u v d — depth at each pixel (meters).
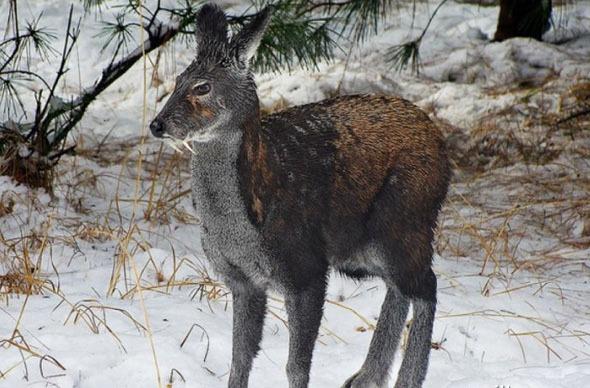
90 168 15.52
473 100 19.72
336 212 8.08
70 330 9.42
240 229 7.54
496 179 16.06
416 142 8.56
